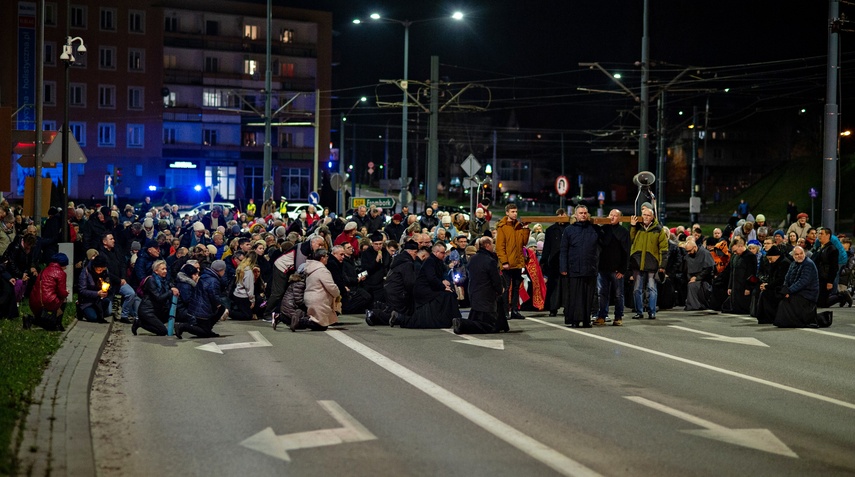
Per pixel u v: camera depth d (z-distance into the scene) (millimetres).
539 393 10352
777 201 66250
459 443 8031
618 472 7137
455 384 10906
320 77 86375
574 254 16500
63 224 19203
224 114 82438
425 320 16688
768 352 13711
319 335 15711
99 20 77250
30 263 18375
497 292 15953
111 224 25297
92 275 16828
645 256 17938
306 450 7816
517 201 92625
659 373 11781
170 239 22922
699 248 20078
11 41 72312
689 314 19109
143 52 79062
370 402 9836
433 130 38250
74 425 8242
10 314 15805
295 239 19656
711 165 106625
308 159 86125
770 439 8281
